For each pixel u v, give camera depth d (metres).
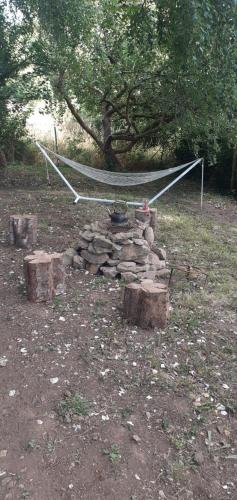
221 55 5.14
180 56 5.24
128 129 9.94
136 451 2.40
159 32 5.20
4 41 8.23
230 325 3.74
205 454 2.43
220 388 2.94
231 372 3.11
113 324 3.56
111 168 10.74
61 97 9.29
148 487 2.21
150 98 9.05
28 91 8.86
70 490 2.17
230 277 4.78
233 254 5.61
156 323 3.52
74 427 2.53
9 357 3.12
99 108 10.21
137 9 5.47
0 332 3.40
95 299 3.95
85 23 7.21
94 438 2.46
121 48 8.38
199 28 4.48
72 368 3.02
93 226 4.80
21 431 2.49
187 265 4.81
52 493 2.15
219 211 8.18
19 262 4.77
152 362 3.11
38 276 3.76
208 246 5.83
